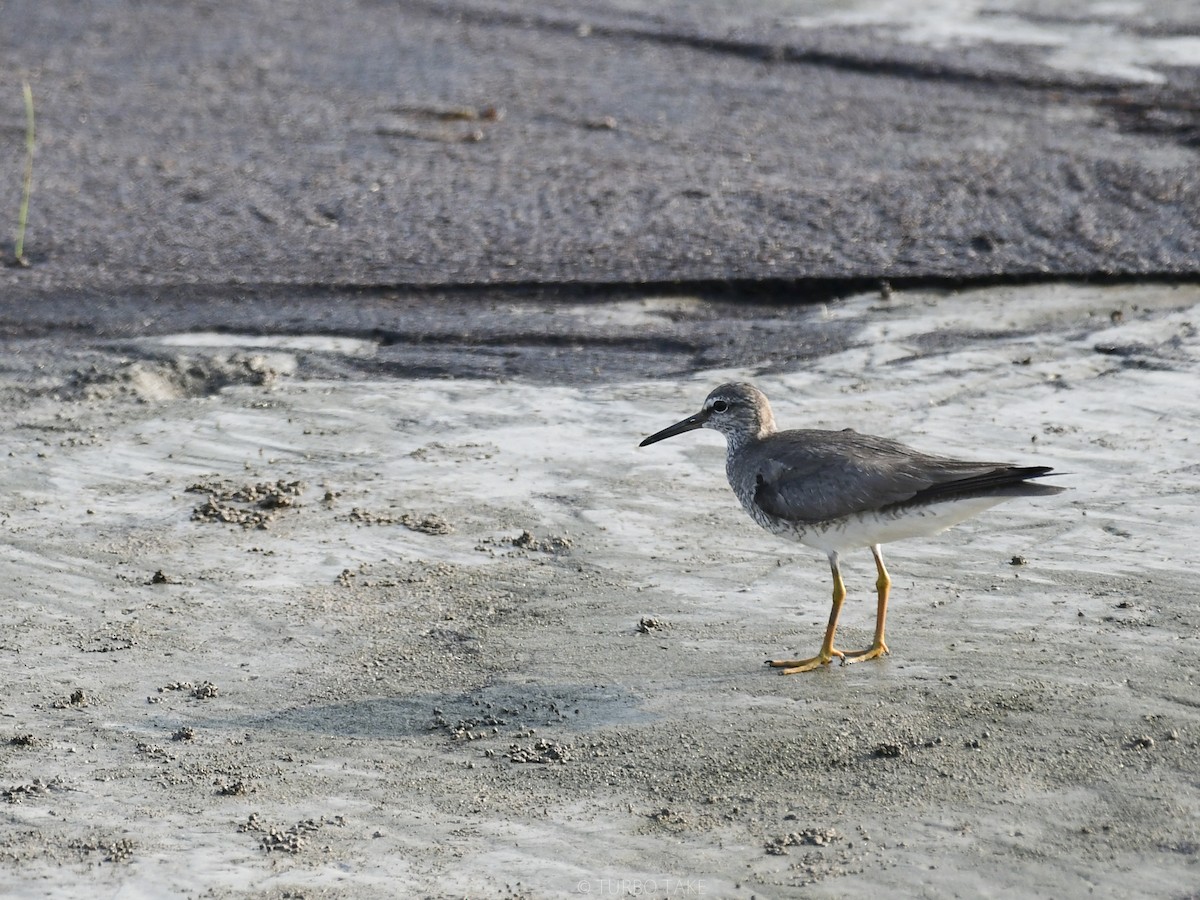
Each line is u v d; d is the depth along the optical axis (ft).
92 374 51.72
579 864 26.48
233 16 89.25
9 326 55.62
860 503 33.30
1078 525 39.83
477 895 25.71
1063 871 25.34
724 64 81.35
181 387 51.39
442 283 58.23
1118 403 47.52
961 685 32.01
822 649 33.71
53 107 75.61
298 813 28.50
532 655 34.71
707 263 58.70
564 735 31.07
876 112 73.87
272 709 32.76
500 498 43.01
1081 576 36.99
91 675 34.24
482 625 36.35
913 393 48.88
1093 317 54.49
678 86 78.07
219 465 45.47
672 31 86.48
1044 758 28.81
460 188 65.77
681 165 67.62
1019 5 90.79
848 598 37.01
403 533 41.11
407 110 75.31
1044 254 58.80
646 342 53.93
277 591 38.11
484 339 54.29
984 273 57.52
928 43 83.82
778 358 52.26
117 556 39.93
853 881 25.49
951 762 28.91
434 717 32.14
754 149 69.41
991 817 27.02
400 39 85.51
